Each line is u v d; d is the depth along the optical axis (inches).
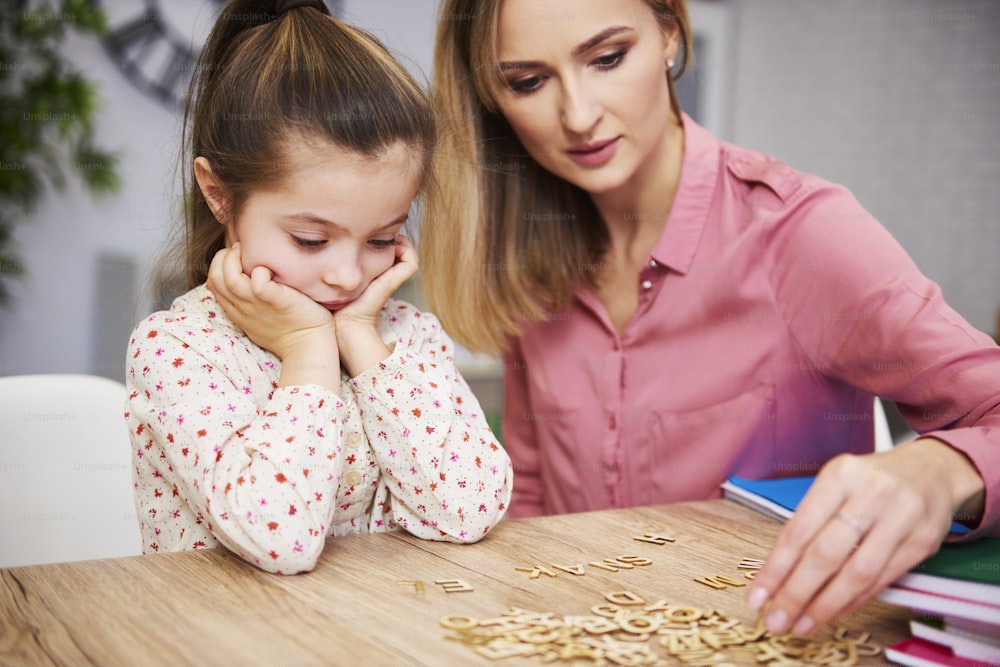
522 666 26.6
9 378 48.7
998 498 33.1
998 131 183.5
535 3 46.9
